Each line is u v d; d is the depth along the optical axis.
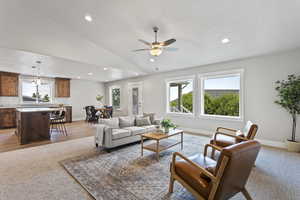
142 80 7.20
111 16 3.10
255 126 2.59
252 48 3.62
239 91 4.30
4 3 2.80
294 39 3.09
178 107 6.07
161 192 1.90
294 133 3.41
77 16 3.21
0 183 2.09
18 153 3.22
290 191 1.94
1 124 5.80
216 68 4.77
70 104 8.16
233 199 1.80
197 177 1.57
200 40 3.57
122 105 8.43
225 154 1.27
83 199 1.77
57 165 2.65
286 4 2.28
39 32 3.47
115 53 4.73
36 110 4.11
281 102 3.46
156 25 3.14
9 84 6.18
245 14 2.58
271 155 3.11
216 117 4.76
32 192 1.89
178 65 5.27
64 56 4.14
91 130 5.58
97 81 9.31
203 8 2.56
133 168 2.54
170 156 3.07
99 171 2.43
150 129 4.29
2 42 3.22
